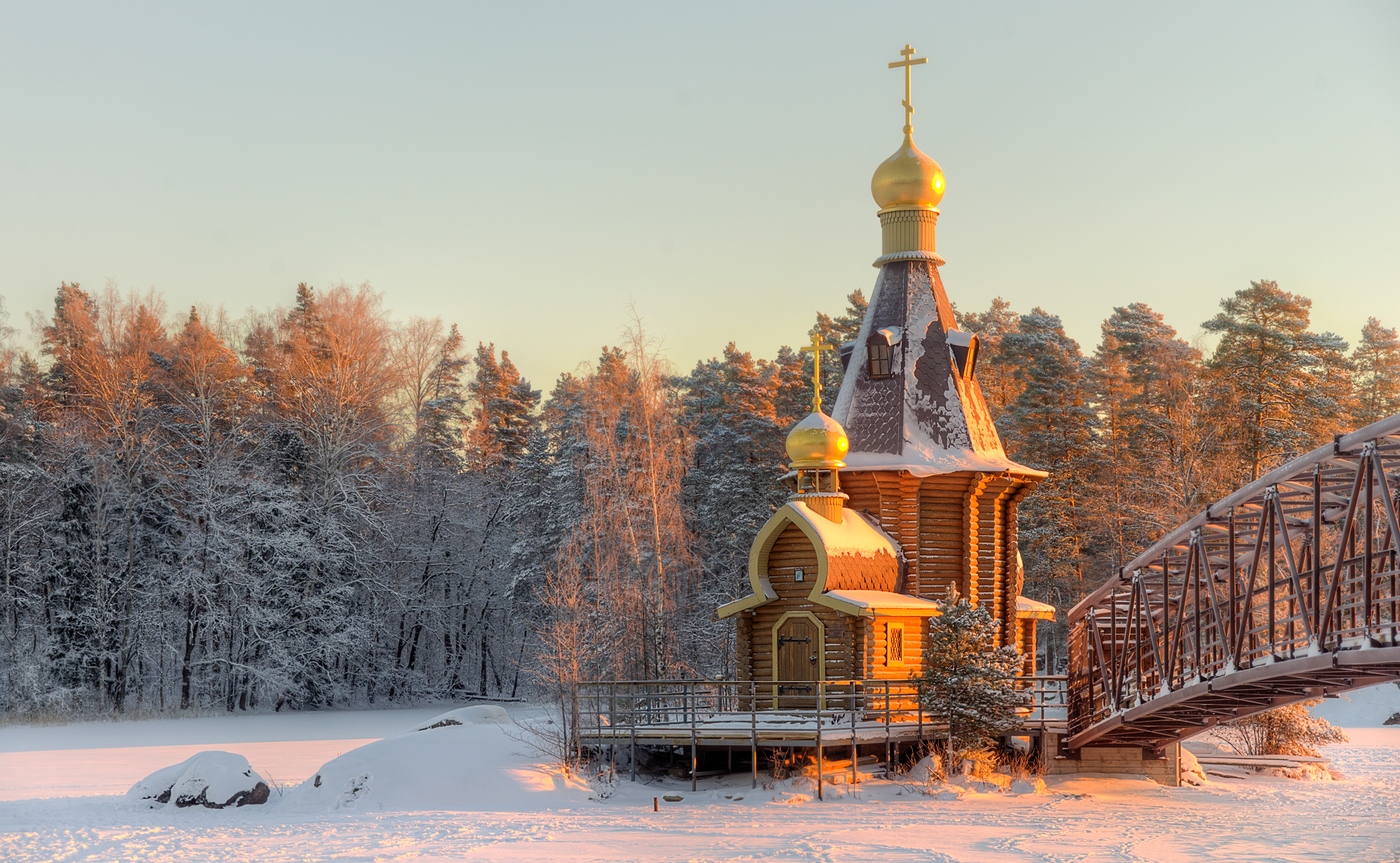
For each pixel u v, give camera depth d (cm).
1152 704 4259
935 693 4488
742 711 4759
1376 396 11550
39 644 8119
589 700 4922
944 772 4375
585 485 8231
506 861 3067
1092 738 4656
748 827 3556
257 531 8362
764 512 8694
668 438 7206
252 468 8700
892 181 5409
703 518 8888
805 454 4925
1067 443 8544
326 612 8362
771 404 9350
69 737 6662
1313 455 3412
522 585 9138
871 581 4766
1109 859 3173
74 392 8938
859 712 4372
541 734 4525
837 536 4725
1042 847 3316
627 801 4044
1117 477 8650
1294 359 8319
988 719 4441
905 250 5431
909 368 5225
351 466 8856
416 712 8494
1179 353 9331
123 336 8862
